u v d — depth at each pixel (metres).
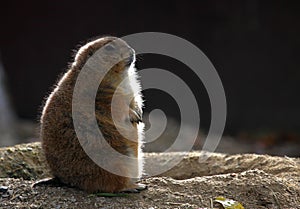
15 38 30.09
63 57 30.08
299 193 8.65
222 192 8.52
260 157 10.73
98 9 30.08
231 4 28.27
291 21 27.91
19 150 10.85
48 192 8.52
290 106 27.73
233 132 26.64
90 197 8.36
